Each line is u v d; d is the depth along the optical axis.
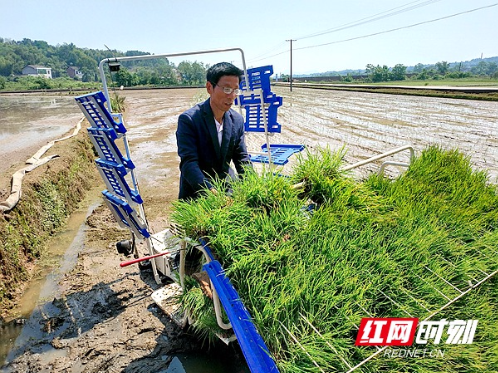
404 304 2.04
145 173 9.00
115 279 4.33
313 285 2.01
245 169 2.74
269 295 1.96
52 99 44.28
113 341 3.32
